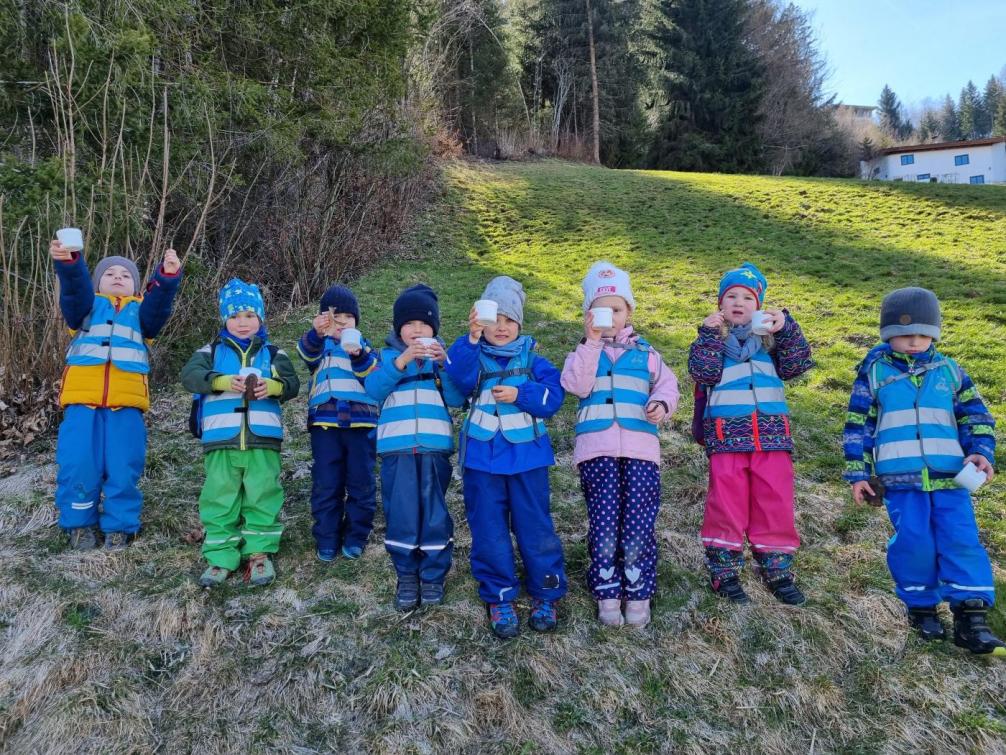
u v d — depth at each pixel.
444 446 3.50
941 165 45.25
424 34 10.87
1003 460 4.80
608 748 2.89
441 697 3.03
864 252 11.58
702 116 31.56
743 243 12.70
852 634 3.38
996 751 2.84
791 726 3.01
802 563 3.89
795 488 4.65
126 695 3.07
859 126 50.44
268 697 3.09
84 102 5.92
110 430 3.94
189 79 7.14
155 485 4.74
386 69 9.99
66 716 2.96
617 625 3.37
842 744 2.94
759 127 33.12
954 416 3.32
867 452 3.42
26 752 2.89
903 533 3.25
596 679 3.12
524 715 2.98
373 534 4.18
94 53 5.86
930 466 3.22
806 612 3.45
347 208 11.40
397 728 2.90
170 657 3.29
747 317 3.59
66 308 3.81
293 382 3.91
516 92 28.67
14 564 3.82
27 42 6.02
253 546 3.71
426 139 14.73
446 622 3.38
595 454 3.36
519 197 17.03
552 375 3.43
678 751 2.89
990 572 3.13
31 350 5.55
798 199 16.17
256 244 10.04
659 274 10.97
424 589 3.48
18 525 4.24
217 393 3.73
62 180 5.43
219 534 3.69
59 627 3.41
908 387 3.34
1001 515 4.23
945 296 8.61
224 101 7.76
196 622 3.43
